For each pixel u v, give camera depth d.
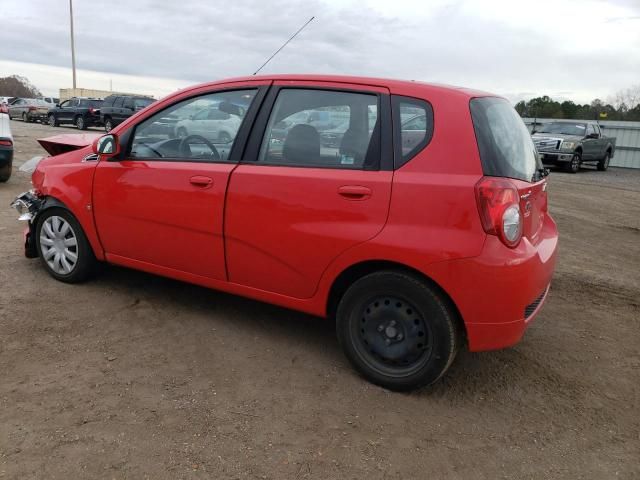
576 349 3.97
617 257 6.84
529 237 3.21
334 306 3.49
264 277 3.51
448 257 2.88
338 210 3.16
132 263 4.13
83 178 4.21
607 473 2.62
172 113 3.92
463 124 2.98
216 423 2.80
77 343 3.53
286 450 2.63
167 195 3.78
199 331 3.84
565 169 19.08
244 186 3.46
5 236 5.79
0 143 8.44
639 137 24.39
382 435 2.80
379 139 3.15
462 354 3.78
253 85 3.65
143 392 3.03
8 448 2.49
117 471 2.40
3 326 3.68
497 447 2.77
